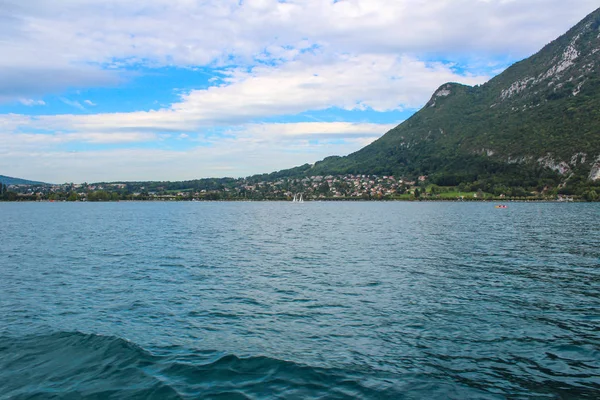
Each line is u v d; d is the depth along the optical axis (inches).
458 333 651.5
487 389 472.4
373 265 1261.1
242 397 453.1
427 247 1683.1
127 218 4087.1
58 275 1115.9
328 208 7229.3
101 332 657.0
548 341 615.2
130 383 483.2
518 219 3464.6
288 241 1947.6
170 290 939.3
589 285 971.9
